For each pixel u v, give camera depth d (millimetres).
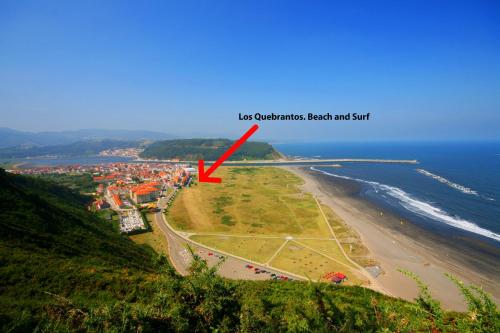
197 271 12625
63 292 22172
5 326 12445
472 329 6953
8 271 23250
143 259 44594
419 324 7762
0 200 40062
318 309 9898
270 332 10117
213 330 10359
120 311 10609
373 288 39812
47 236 35812
